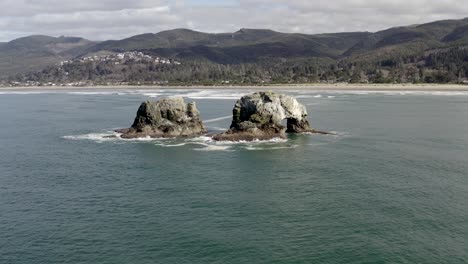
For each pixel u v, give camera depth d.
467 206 41.06
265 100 78.38
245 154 64.06
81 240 34.84
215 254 32.41
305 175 51.94
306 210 40.47
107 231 36.41
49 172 54.94
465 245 33.50
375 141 73.19
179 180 50.50
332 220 38.12
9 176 53.28
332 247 33.34
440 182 48.47
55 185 49.19
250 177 51.44
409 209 40.41
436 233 35.47
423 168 54.44
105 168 56.56
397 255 32.12
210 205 42.00
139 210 40.88
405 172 52.66
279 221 38.06
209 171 54.41
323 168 55.06
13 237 35.50
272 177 51.28
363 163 57.34
